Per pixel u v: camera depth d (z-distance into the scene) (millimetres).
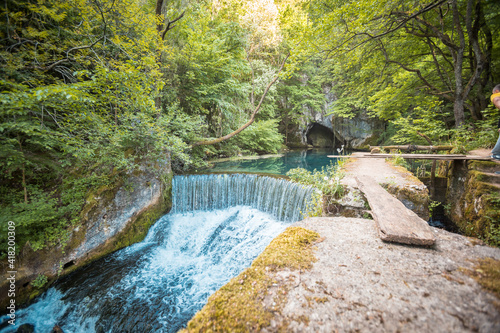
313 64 19984
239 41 10672
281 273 1278
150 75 5562
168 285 4293
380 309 995
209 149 12484
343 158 5988
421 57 8727
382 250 1522
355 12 5215
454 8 5930
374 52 8250
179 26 9000
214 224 6504
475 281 1147
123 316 3576
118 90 4871
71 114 4035
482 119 6980
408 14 5574
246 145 16438
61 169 4758
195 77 9984
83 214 4730
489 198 3033
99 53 5672
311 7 7543
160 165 6699
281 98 21516
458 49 6344
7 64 3521
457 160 4496
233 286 1170
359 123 22000
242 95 12375
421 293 1085
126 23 5613
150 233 6090
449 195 4789
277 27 11000
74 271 4496
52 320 3664
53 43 4703
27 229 4027
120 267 4789
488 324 872
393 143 14141
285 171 10406
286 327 922
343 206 3084
